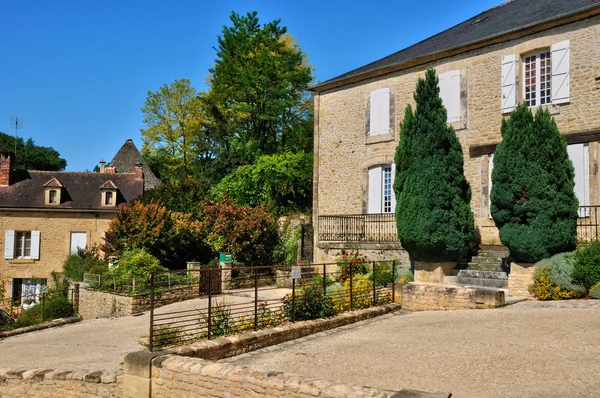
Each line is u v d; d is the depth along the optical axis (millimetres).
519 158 11812
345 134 19234
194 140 32844
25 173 29000
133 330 13164
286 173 24797
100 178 29453
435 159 13602
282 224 22562
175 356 6871
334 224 19109
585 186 13797
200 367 6438
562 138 11875
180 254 20516
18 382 8344
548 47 14703
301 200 25828
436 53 16688
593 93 13750
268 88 30344
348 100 19234
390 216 17578
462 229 13625
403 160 14023
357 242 17031
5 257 26656
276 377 5785
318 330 9828
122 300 15875
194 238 20328
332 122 19656
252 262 20344
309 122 32125
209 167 29984
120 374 7336
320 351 8164
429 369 6742
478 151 15781
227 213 20531
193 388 6441
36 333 14977
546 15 15047
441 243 13344
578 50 14039
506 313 9844
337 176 19328
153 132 37750
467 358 7062
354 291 11578
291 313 10039
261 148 31172
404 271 14422
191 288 16734
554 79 14430
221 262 17641
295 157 25797
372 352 7852
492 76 15727
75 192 28188
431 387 6027
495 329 8570
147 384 6836
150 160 40344
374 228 18016
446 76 16672
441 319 10023
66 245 26859
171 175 37594
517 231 11727
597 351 6820
